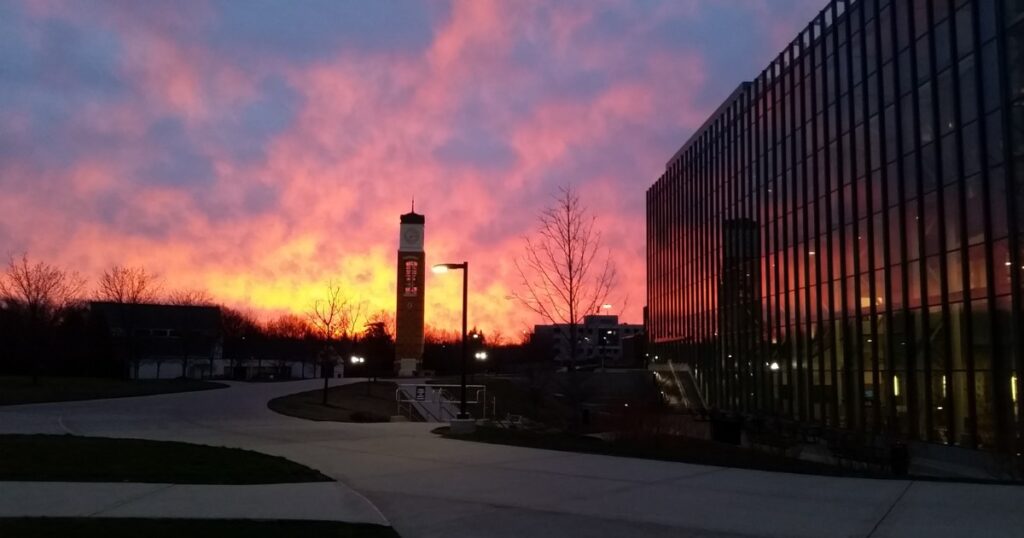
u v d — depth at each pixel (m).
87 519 7.65
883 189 28.62
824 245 33.53
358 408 33.69
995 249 22.62
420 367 96.12
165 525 7.47
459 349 108.56
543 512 8.79
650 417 20.88
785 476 11.60
